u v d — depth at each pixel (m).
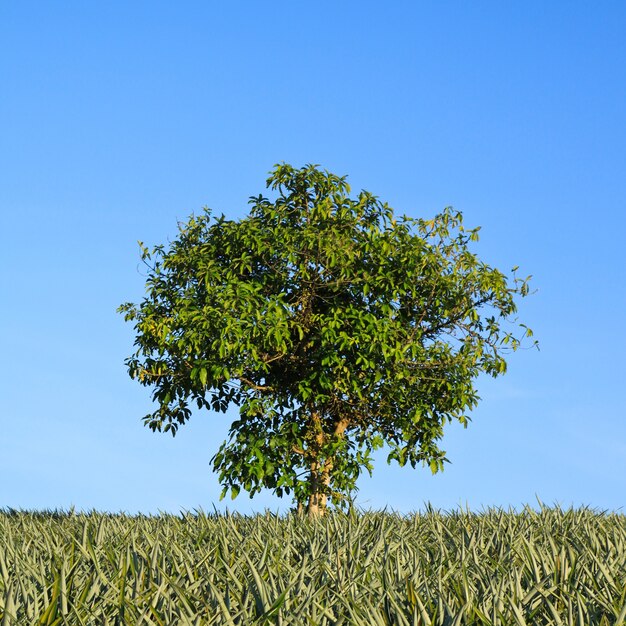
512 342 12.47
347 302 12.35
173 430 12.88
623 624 4.22
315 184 12.34
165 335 11.65
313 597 4.79
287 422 12.17
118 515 10.54
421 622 4.41
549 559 6.00
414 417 12.08
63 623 4.30
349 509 9.20
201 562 6.10
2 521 9.83
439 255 12.43
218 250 12.44
